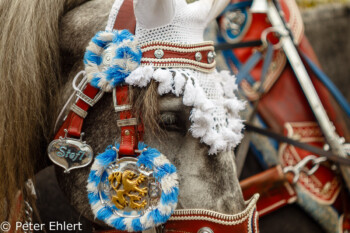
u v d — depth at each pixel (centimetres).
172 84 84
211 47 90
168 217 85
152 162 85
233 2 135
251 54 134
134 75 84
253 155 134
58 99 97
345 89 154
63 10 100
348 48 155
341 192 137
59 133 93
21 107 93
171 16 85
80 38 97
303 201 132
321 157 133
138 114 86
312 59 139
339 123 138
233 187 90
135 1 83
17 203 100
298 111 134
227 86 96
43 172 138
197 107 83
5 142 93
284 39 133
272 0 137
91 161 92
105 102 92
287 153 131
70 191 96
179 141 88
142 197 86
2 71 93
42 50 94
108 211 87
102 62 89
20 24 94
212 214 87
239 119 94
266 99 133
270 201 130
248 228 89
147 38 86
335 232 135
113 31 89
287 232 135
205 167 88
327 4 158
